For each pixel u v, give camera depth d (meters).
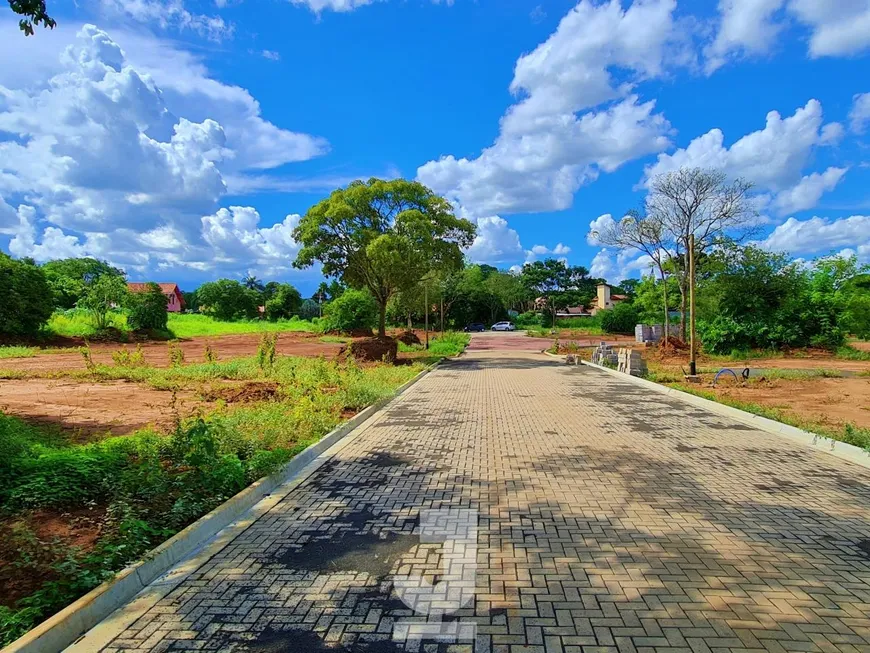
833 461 6.49
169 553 3.88
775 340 25.09
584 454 6.88
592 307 87.38
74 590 3.31
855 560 3.82
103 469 5.01
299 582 3.56
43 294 27.92
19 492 4.45
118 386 12.70
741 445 7.35
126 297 33.78
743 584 3.47
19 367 17.16
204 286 70.06
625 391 13.33
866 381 14.98
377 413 10.20
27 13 5.90
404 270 21.33
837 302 26.09
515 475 5.95
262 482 5.45
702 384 14.38
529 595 3.34
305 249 22.00
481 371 18.94
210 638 2.96
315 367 13.88
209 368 15.87
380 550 4.04
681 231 26.64
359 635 2.95
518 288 78.12
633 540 4.16
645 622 3.04
